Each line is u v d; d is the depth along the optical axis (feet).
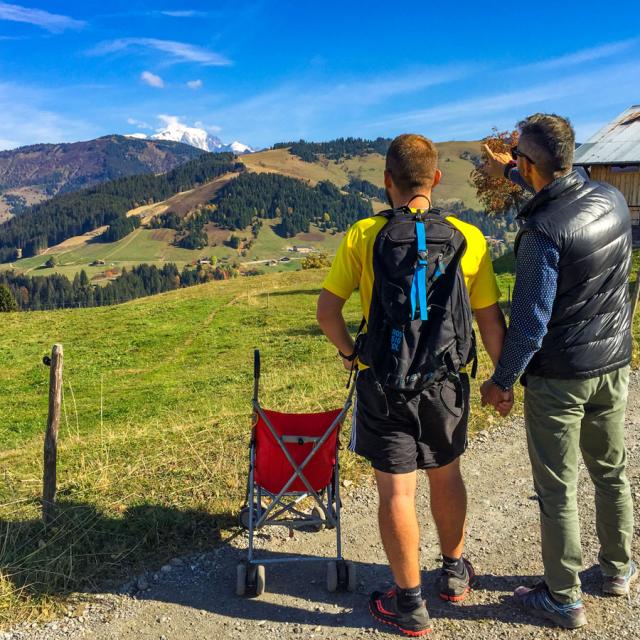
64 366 70.79
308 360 62.54
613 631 9.78
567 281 9.12
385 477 9.71
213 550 13.28
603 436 10.11
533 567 11.91
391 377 9.00
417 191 9.76
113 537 13.71
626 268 9.53
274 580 12.12
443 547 10.88
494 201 118.73
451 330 9.04
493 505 14.96
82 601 11.54
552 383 9.53
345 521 14.48
